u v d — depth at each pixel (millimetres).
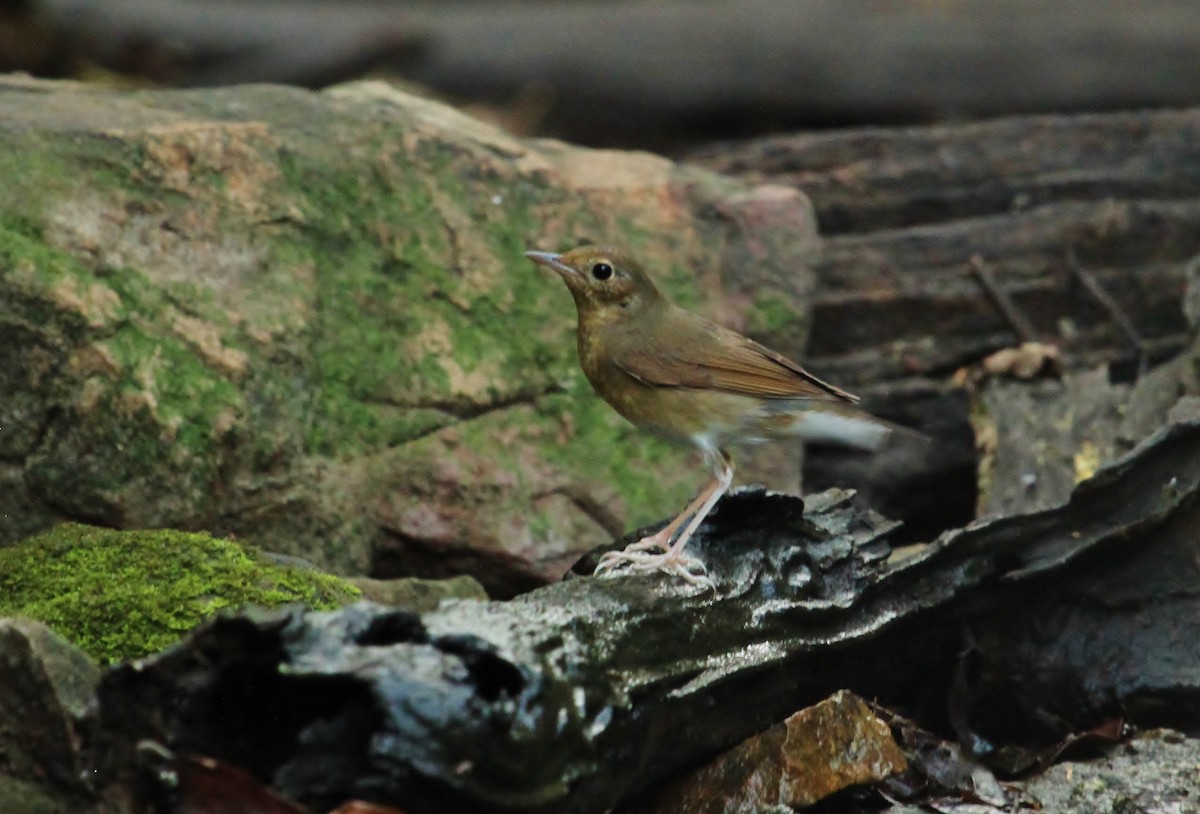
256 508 11031
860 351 15359
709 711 8719
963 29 22297
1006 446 13492
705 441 11156
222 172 11570
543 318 12688
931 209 16328
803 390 11031
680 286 13406
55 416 10430
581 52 23078
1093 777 9539
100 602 8938
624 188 13492
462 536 11898
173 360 10781
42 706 7598
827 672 9523
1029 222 15922
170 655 7125
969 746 10078
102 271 10758
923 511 14922
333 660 6984
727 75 22797
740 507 9617
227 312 11180
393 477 11789
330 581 9742
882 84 22406
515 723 7078
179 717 7215
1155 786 9359
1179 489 10000
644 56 22984
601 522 12422
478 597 10875
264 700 7230
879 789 8992
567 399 12594
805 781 8828
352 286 12016
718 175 14430
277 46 23047
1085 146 16688
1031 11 22688
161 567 9500
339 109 12828
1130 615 10141
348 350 11828
